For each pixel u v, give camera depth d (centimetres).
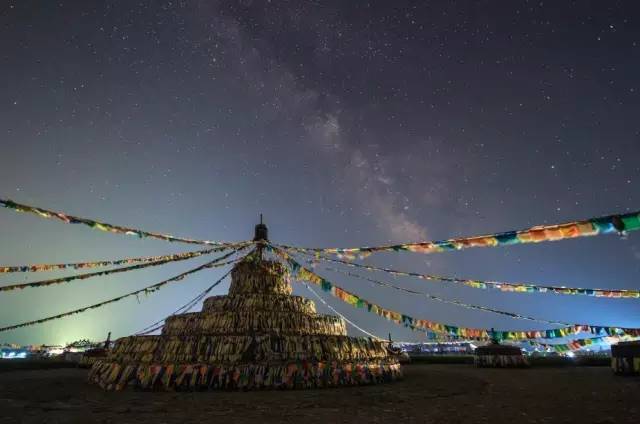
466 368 2136
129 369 1136
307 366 1136
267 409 799
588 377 1472
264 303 1354
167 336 1207
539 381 1336
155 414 746
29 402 888
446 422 674
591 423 659
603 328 1162
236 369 1095
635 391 1045
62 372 1823
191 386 1073
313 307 1507
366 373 1240
